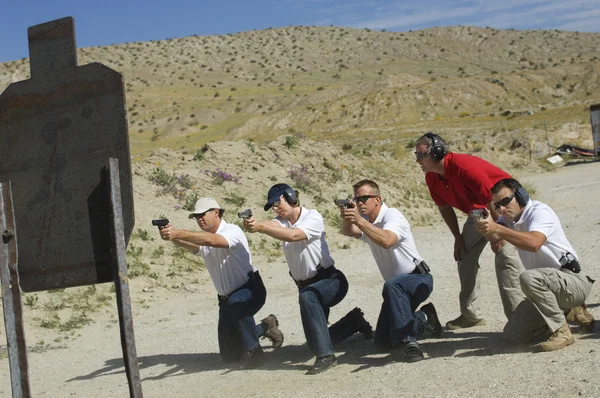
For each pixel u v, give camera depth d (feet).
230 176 53.98
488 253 38.04
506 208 17.56
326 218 52.42
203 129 363.97
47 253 10.97
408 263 18.62
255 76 573.74
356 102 305.12
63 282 10.94
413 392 14.87
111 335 27.40
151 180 49.01
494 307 24.16
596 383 13.69
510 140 168.76
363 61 625.82
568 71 341.82
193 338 25.14
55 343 26.63
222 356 20.33
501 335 19.43
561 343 16.80
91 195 10.77
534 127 181.27
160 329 27.50
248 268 19.86
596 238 39.60
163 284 35.99
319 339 18.07
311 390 16.14
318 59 627.87
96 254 10.78
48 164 10.94
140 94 478.59
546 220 17.21
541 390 13.85
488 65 616.80
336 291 18.93
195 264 39.40
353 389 15.76
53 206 10.93
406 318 17.85
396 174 72.90
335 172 63.98
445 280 32.35
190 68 593.01
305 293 18.44
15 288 10.48
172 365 21.07
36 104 10.96
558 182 94.07
